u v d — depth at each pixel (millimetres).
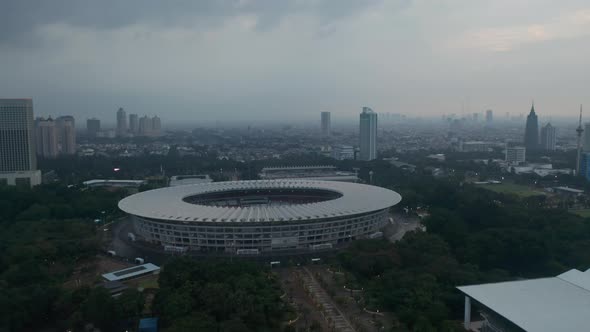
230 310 180125
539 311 155500
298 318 189750
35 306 184125
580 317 151000
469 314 177250
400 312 181250
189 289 190875
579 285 176875
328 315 192875
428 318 174125
